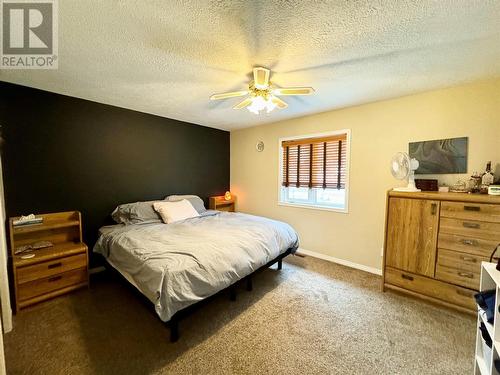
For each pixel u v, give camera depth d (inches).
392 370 58.5
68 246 96.4
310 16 51.5
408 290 90.3
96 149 113.2
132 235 93.2
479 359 54.9
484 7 48.2
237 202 182.1
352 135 119.9
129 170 126.2
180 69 77.6
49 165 99.2
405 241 90.4
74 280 93.7
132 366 58.8
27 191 93.8
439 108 95.5
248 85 89.2
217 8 48.9
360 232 119.8
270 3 47.3
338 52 67.0
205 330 72.6
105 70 78.3
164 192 143.4
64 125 102.7
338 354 63.4
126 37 59.7
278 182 155.0
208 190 170.6
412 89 95.6
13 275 79.3
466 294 78.0
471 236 76.4
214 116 140.5
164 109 125.6
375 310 83.3
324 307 85.2
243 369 58.4
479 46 63.7
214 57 69.8
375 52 67.1
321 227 135.3
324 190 138.9
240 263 81.1
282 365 59.7
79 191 108.2
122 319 77.3
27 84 90.4
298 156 146.9
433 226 83.7
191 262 70.0
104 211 117.0
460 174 91.5
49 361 59.9
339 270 118.3
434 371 58.2
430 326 74.5
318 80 86.7
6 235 87.3
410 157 102.4
